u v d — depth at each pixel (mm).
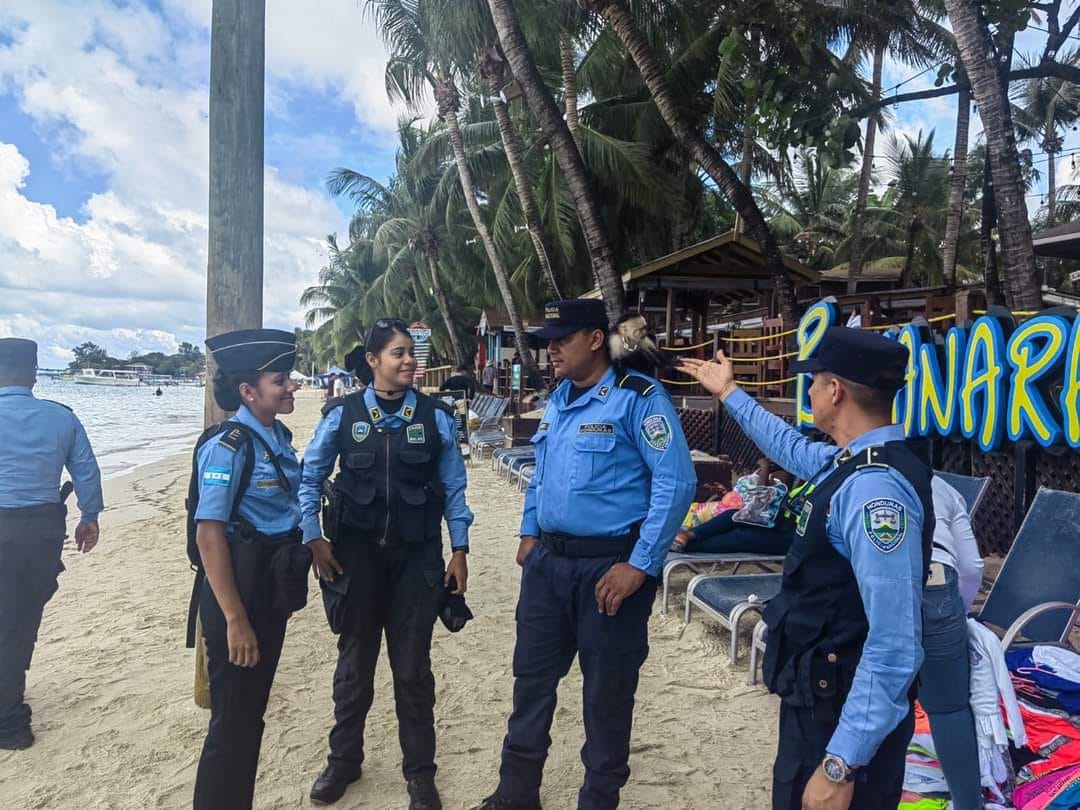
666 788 3094
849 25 14766
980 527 5734
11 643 3504
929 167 27703
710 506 5762
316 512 2961
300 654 4672
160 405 58094
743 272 12461
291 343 2688
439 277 32688
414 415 2975
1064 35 8977
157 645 4844
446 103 18531
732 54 8062
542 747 2719
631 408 2576
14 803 3041
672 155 19141
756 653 4059
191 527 2633
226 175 3875
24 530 3516
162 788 3145
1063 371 4684
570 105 14812
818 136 7895
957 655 2295
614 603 2463
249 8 3857
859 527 1708
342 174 33281
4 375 3684
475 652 4637
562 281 21094
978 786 2355
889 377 1853
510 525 8250
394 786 3162
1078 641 4199
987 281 12664
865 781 1738
